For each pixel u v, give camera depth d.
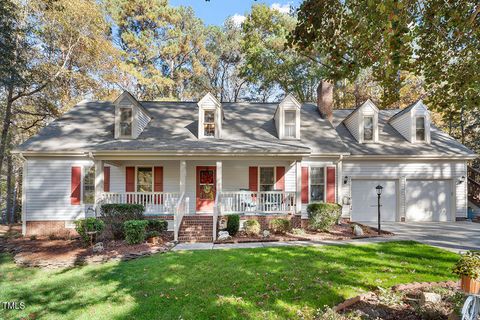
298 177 12.62
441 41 6.27
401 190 15.64
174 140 13.73
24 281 7.19
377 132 16.14
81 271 7.73
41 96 20.08
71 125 14.86
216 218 11.32
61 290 6.54
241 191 12.80
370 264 7.22
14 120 22.08
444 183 15.95
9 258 9.34
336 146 14.60
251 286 6.01
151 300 5.71
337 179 14.65
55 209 13.50
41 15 17.17
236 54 36.97
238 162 14.91
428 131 16.25
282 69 28.27
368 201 15.67
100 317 5.27
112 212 11.03
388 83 6.78
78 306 5.77
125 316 5.24
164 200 12.53
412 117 16.30
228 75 38.47
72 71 20.50
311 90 29.06
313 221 12.14
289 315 4.82
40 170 13.49
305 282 6.06
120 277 7.08
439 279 6.15
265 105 18.27
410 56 5.73
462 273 4.46
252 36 28.81
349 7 5.91
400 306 5.03
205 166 14.95
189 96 34.50
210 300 5.50
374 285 5.85
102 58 21.53
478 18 5.48
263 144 13.32
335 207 12.21
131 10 31.02
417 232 12.11
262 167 14.97
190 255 8.43
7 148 22.23
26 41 16.44
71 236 12.85
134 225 9.98
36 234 13.33
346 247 9.05
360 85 26.56
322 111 17.05
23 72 16.14
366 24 5.70
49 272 7.82
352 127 16.91
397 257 7.84
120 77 25.17
